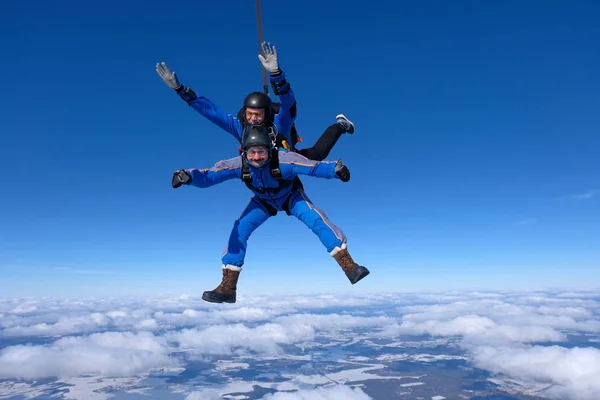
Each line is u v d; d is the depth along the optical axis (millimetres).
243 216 3936
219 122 3896
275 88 3701
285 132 4035
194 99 3834
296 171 3471
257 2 3775
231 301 3754
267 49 3492
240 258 3766
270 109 3703
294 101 3855
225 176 3639
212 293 3707
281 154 3523
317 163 3365
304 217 3686
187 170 3377
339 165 3215
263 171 3545
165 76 3688
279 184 3623
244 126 3730
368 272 3266
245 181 3666
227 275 3752
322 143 4594
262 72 4363
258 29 3781
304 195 3805
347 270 3375
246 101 3580
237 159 3689
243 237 3840
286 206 3855
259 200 3918
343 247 3436
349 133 4969
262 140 3336
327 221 3582
